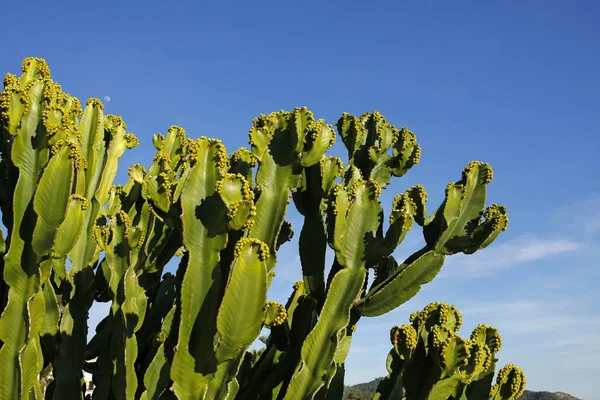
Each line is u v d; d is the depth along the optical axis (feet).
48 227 11.29
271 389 13.07
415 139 16.51
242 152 13.03
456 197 13.26
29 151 12.01
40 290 11.84
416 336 12.34
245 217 10.52
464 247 13.01
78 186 12.78
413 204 12.73
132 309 12.89
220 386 10.34
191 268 10.50
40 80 12.62
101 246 14.16
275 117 12.41
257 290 9.86
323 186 12.53
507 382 13.33
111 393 13.76
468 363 11.82
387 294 12.56
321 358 11.54
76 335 13.76
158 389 12.18
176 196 11.50
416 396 12.09
